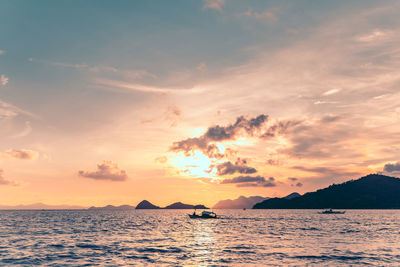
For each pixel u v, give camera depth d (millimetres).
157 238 88375
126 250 63688
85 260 52344
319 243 76625
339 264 49750
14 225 152000
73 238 88125
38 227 136875
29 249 65250
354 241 81375
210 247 68562
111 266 47875
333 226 147125
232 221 199625
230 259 53438
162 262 50781
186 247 68500
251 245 72250
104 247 68438
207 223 174625
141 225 154375
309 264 49656
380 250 64812
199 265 48594
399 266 48438
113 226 145375
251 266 48094
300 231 115375
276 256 56562
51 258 54188
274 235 98188
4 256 56219
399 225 156000
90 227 137375
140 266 47906
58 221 196875
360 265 49031
